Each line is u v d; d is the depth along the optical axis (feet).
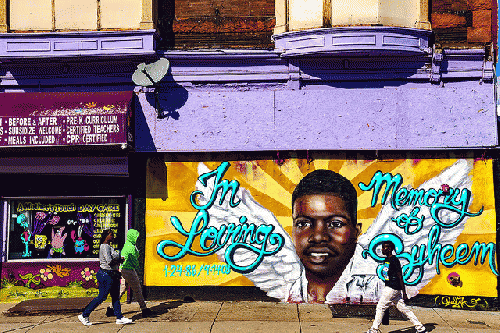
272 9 35.94
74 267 35.63
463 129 33.96
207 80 35.24
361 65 34.58
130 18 35.37
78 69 35.53
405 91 34.37
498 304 33.35
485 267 33.63
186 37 36.01
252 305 33.96
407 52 33.65
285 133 34.78
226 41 35.88
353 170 34.71
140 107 35.32
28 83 35.58
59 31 35.24
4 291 35.42
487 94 34.09
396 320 31.01
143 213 35.37
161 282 35.14
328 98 34.71
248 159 35.24
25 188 35.63
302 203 34.81
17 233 36.04
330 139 34.53
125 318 29.73
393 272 27.55
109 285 29.48
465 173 34.09
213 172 35.32
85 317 29.27
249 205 35.14
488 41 34.53
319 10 34.53
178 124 35.19
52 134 33.40
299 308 33.27
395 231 34.30
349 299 34.32
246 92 35.12
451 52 34.01
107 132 33.19
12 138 33.40
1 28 35.27
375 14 33.96
